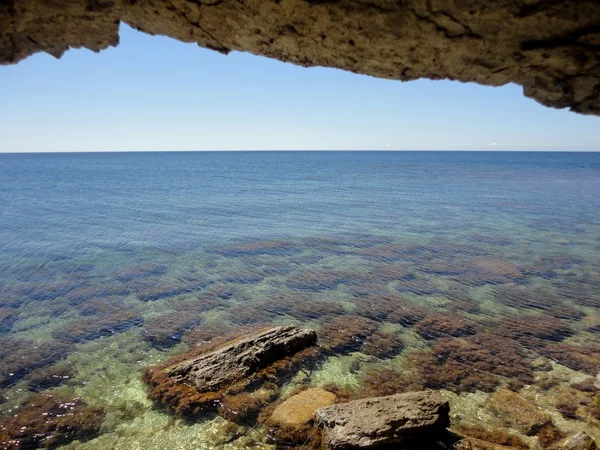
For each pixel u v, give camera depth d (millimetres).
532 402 8117
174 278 16578
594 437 7035
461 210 35250
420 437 6762
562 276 16859
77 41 5195
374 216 32156
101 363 9773
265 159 189875
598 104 4477
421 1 3559
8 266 17781
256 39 4809
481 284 15914
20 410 7914
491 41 3922
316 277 16812
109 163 141875
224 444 6953
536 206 37250
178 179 70438
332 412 6984
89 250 20938
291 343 9938
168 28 4957
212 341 10977
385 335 11242
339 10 3873
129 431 7301
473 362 9766
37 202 38969
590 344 10742
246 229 26859
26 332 11477
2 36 4750
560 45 3719
